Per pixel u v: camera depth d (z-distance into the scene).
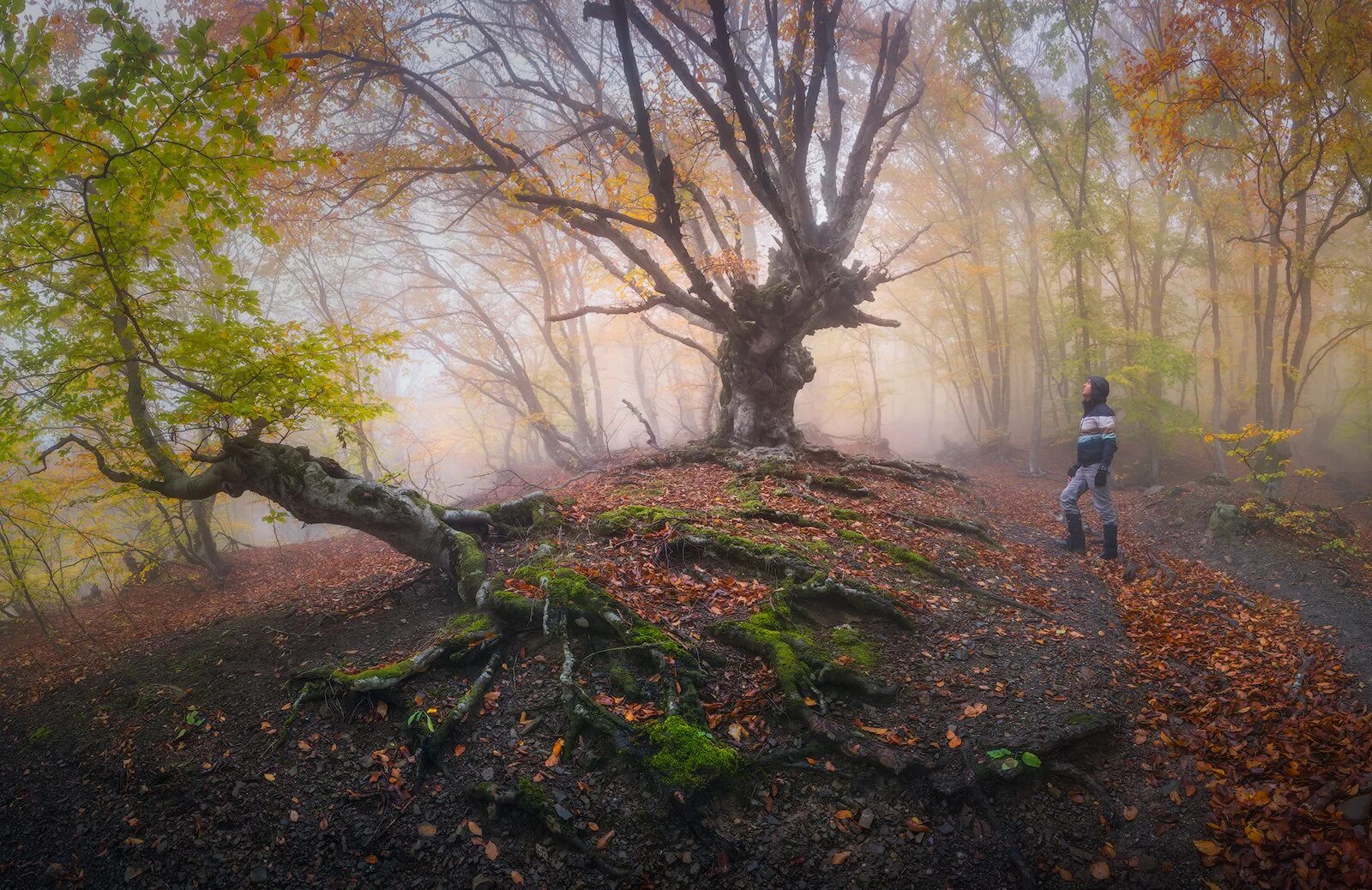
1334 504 16.33
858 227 12.22
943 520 8.20
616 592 5.42
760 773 3.98
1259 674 4.98
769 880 3.49
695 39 8.35
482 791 3.96
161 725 4.92
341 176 12.75
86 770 4.71
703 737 4.05
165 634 7.11
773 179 12.48
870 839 3.67
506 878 3.61
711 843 3.64
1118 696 4.70
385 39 10.99
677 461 11.02
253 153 5.18
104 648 7.32
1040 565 7.55
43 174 5.03
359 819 4.01
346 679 4.78
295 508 6.11
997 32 16.80
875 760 3.97
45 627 8.40
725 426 12.15
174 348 6.04
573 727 4.28
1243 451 9.23
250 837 3.98
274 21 4.57
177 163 5.04
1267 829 3.47
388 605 6.25
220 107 4.83
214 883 3.77
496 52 12.22
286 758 4.44
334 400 6.41
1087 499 13.34
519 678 4.80
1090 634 5.69
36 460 6.39
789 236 9.52
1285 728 4.24
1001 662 5.05
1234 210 16.64
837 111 11.92
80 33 11.43
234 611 7.59
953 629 5.47
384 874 3.72
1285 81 12.71
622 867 3.59
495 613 5.31
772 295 11.26
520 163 11.73
